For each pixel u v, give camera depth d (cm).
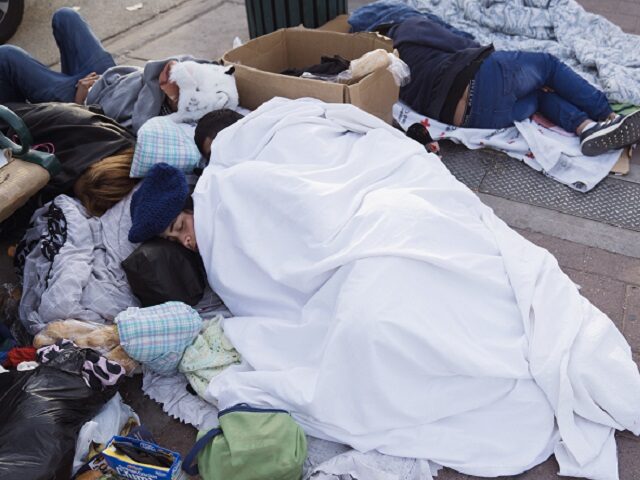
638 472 185
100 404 192
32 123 263
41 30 459
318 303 202
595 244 261
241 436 177
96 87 304
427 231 203
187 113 278
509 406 191
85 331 210
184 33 447
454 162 311
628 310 232
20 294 247
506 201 286
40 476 165
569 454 185
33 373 186
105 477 183
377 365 180
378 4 381
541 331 199
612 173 294
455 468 183
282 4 344
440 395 188
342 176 232
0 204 223
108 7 485
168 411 209
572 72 313
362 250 196
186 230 232
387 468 181
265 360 202
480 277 202
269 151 246
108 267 231
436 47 325
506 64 305
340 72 289
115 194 249
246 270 222
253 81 287
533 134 307
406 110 333
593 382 191
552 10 387
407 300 188
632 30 411
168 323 206
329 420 184
